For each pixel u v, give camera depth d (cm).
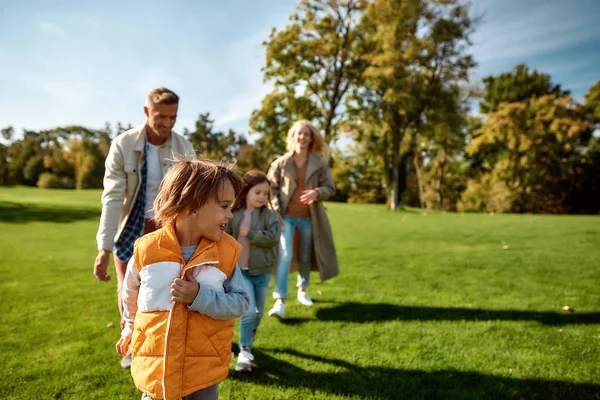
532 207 3388
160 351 164
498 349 334
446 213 1973
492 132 3130
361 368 301
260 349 335
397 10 2072
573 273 595
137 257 173
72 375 285
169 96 278
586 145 3462
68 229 1210
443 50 2214
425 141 2862
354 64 2358
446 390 271
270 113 2362
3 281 568
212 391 175
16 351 325
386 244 891
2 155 5388
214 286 172
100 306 454
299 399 259
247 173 334
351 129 2416
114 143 293
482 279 570
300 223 453
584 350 331
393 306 448
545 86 3688
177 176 171
